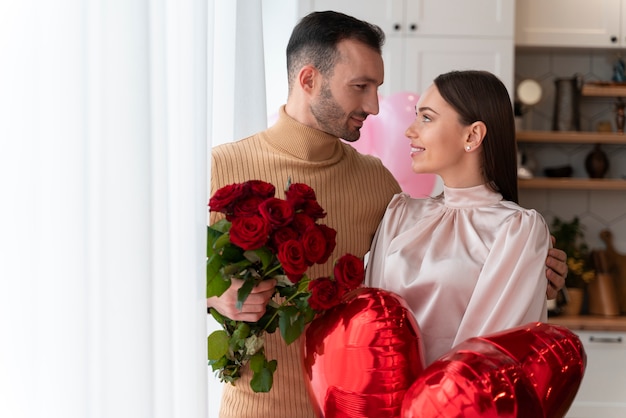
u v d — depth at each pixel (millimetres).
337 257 1580
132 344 771
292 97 1608
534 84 4035
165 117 855
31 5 694
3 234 678
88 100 749
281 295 1284
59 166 709
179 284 940
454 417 1029
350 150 1710
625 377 3715
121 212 767
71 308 716
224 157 1560
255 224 1171
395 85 3668
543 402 1079
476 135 1442
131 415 772
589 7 3951
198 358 936
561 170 4133
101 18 761
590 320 3787
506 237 1358
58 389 711
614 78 4098
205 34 971
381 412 1144
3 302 679
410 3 3664
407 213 1537
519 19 3957
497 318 1309
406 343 1164
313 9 3633
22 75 688
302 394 1527
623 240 4262
